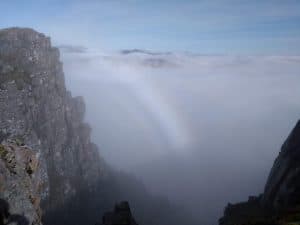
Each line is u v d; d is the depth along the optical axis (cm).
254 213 7081
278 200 6794
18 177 4206
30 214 3975
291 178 6881
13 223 3659
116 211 5597
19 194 4012
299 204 6009
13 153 4438
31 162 4678
